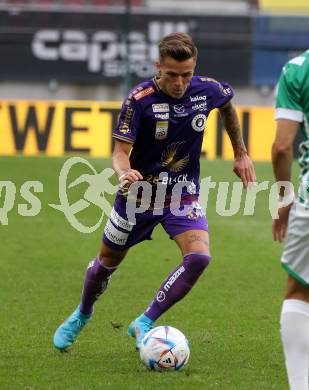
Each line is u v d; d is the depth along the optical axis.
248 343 22.36
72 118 65.56
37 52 80.88
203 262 19.64
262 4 92.94
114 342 22.42
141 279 32.06
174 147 20.12
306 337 15.91
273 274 33.19
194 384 18.08
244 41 78.75
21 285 30.81
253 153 64.81
